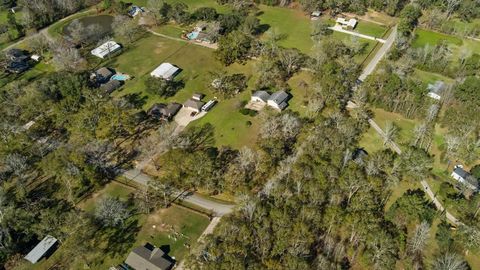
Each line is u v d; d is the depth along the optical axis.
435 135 149.50
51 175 134.50
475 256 111.31
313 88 164.88
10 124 146.00
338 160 123.44
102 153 139.12
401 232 111.44
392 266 103.06
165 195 125.31
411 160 129.75
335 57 184.25
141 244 115.06
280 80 173.62
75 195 128.88
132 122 146.12
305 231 104.50
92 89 164.12
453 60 190.38
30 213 116.75
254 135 150.50
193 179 126.06
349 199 118.19
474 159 138.12
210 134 151.62
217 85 170.25
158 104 163.62
